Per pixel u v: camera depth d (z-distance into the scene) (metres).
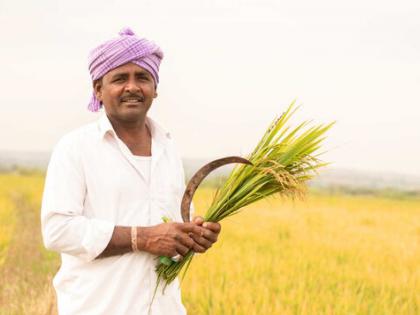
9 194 36.56
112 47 3.21
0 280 8.71
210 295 6.88
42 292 7.43
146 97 3.29
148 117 3.49
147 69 3.26
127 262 3.20
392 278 9.03
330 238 14.33
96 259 3.20
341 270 9.50
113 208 3.22
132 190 3.26
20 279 8.72
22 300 7.14
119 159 3.27
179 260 3.32
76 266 3.24
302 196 3.44
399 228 18.92
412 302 7.55
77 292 3.23
